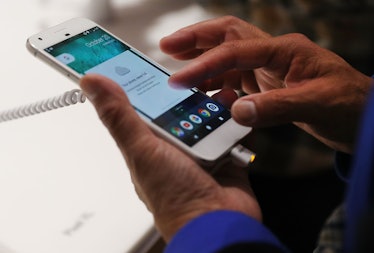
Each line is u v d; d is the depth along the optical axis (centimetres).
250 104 48
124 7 99
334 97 51
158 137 49
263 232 41
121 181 64
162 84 55
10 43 87
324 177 90
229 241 39
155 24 94
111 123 44
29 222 59
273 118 49
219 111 54
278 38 56
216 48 55
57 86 79
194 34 63
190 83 54
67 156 67
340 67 53
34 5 96
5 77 80
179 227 45
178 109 53
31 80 80
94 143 69
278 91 49
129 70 56
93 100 44
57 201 62
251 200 50
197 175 45
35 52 53
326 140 56
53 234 58
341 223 44
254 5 79
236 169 53
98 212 60
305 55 54
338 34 74
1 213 60
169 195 45
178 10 98
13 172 65
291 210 89
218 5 84
